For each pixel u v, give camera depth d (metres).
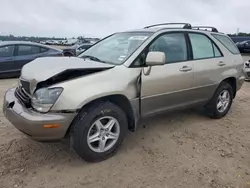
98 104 2.97
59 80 2.81
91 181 2.75
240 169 3.05
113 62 3.36
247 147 3.62
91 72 2.97
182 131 4.07
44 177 2.78
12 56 8.52
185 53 3.93
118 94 3.04
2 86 7.29
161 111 3.69
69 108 2.69
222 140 3.82
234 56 4.80
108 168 2.99
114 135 3.19
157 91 3.48
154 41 3.56
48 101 2.68
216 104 4.55
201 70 4.05
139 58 3.34
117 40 3.95
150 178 2.82
